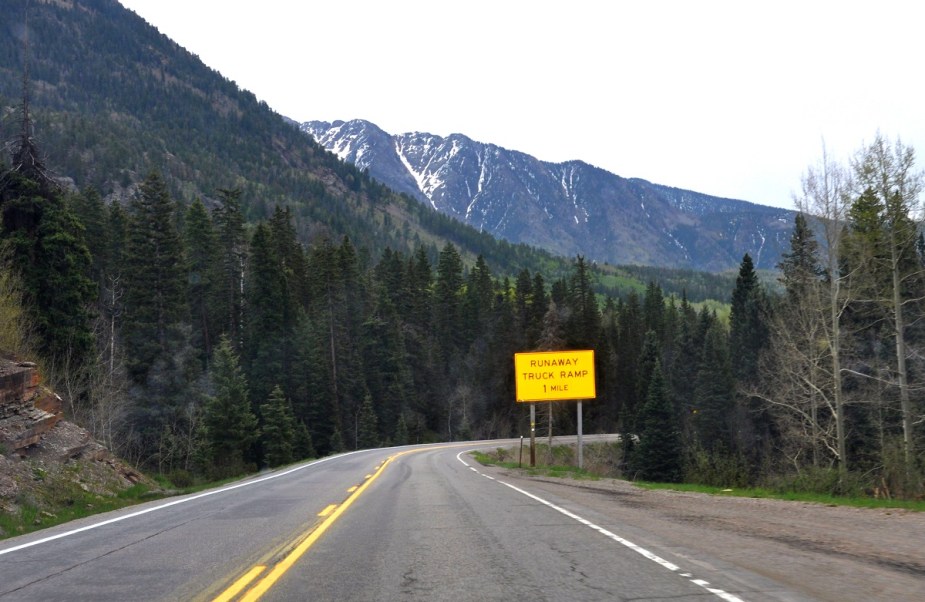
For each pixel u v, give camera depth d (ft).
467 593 20.39
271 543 29.99
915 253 94.12
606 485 73.72
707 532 32.42
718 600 19.15
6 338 75.56
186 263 183.01
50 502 49.44
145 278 157.38
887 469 64.54
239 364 200.23
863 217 89.40
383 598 19.90
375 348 257.75
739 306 219.61
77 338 106.42
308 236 612.70
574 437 262.67
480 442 245.65
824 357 106.93
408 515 40.14
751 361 187.32
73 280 107.76
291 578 22.61
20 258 101.14
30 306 95.91
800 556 25.75
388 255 329.31
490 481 72.79
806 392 109.81
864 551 26.76
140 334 153.99
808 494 61.62
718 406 193.57
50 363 99.25
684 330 249.34
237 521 38.19
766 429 181.06
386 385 256.11
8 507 43.50
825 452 118.83
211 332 207.00
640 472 181.78
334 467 103.55
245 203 650.84
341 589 21.02
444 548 28.32
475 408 301.22
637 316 325.42
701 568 23.58
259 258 205.05
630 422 229.66
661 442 179.93
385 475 81.51
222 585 21.66
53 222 105.50
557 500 49.90
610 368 297.33
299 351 210.18
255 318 204.74
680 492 61.67
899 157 87.40
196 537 32.14
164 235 159.94
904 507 43.45
